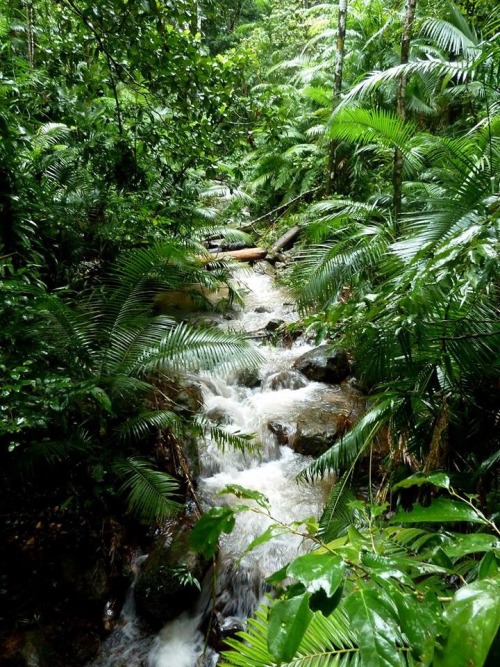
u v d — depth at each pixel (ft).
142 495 7.95
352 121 10.98
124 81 10.34
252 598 7.93
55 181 13.88
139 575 8.00
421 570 2.53
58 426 8.04
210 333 9.78
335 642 2.97
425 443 6.48
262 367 13.94
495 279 5.21
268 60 31.76
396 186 12.71
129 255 11.14
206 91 9.79
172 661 7.20
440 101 19.07
